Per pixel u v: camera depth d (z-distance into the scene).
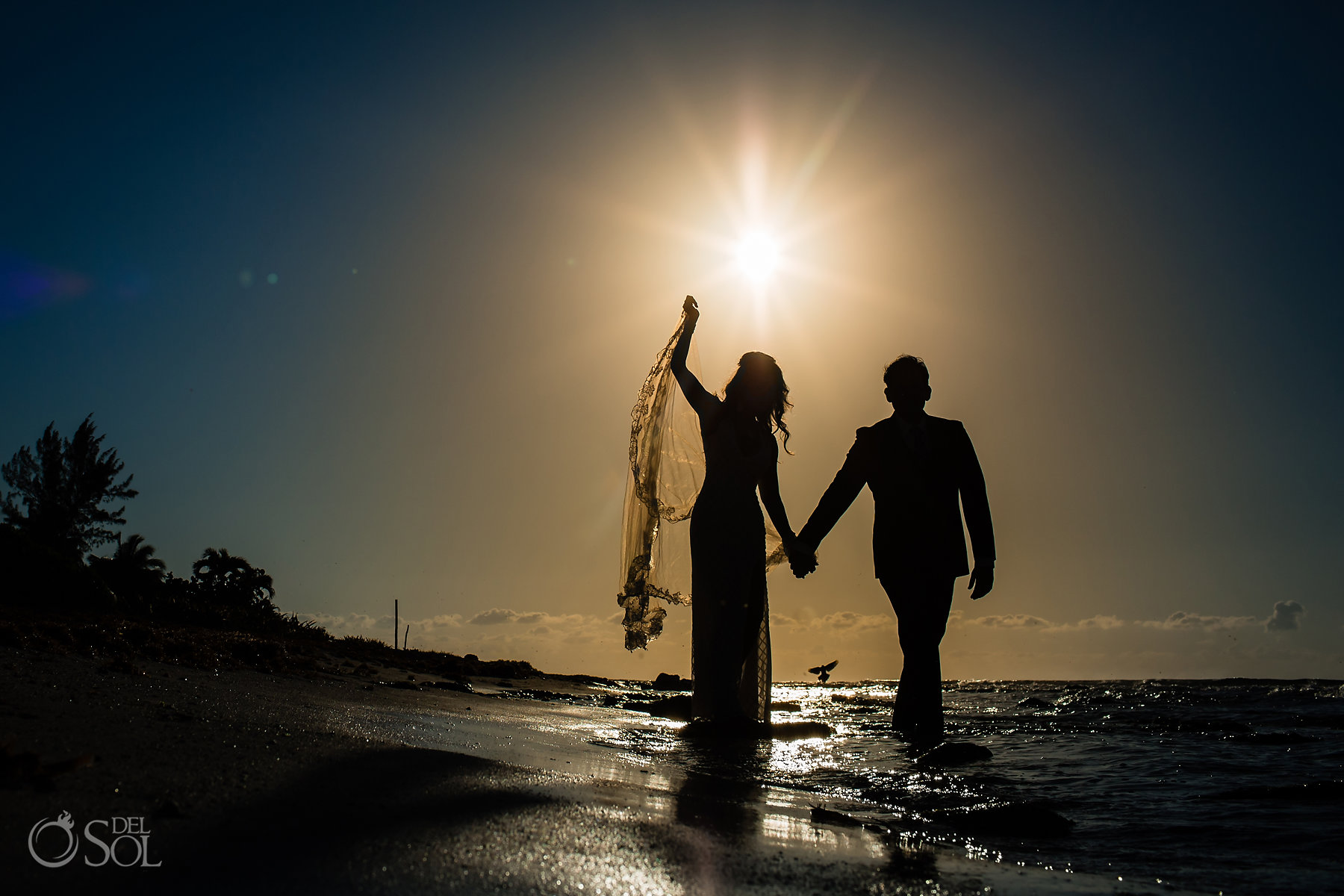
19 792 2.29
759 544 7.41
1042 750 5.71
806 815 3.20
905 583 7.08
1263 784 4.30
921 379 7.29
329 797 2.57
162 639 8.41
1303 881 2.46
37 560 14.95
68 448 45.38
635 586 8.32
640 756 4.91
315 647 15.05
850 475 7.52
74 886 1.66
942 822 3.21
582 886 1.92
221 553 24.05
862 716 9.02
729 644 7.19
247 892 1.69
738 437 7.46
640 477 8.26
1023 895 2.20
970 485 7.19
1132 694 15.81
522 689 13.17
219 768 2.83
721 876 2.14
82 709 3.82
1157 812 3.56
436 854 2.04
